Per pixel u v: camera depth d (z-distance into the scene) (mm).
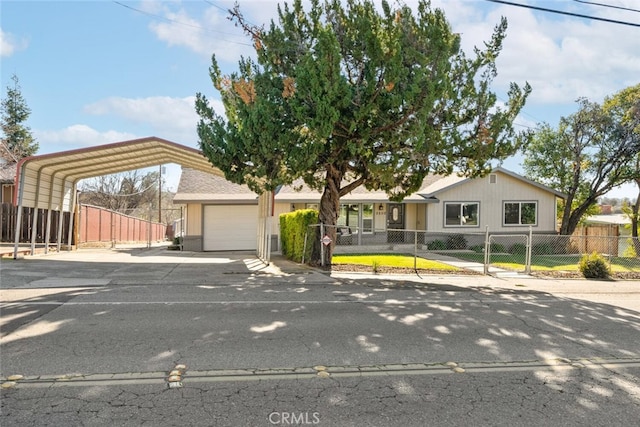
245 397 4000
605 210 57844
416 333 6328
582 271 14258
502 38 12273
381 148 12703
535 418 3721
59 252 18625
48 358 4883
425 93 10883
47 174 17422
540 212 25312
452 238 23359
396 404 3926
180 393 4051
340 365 4898
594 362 5258
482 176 13641
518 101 12758
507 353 5508
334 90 10695
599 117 24922
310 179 14297
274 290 9828
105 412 3635
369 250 22297
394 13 11305
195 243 22312
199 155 16391
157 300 8242
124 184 47438
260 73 12133
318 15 12117
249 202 22094
